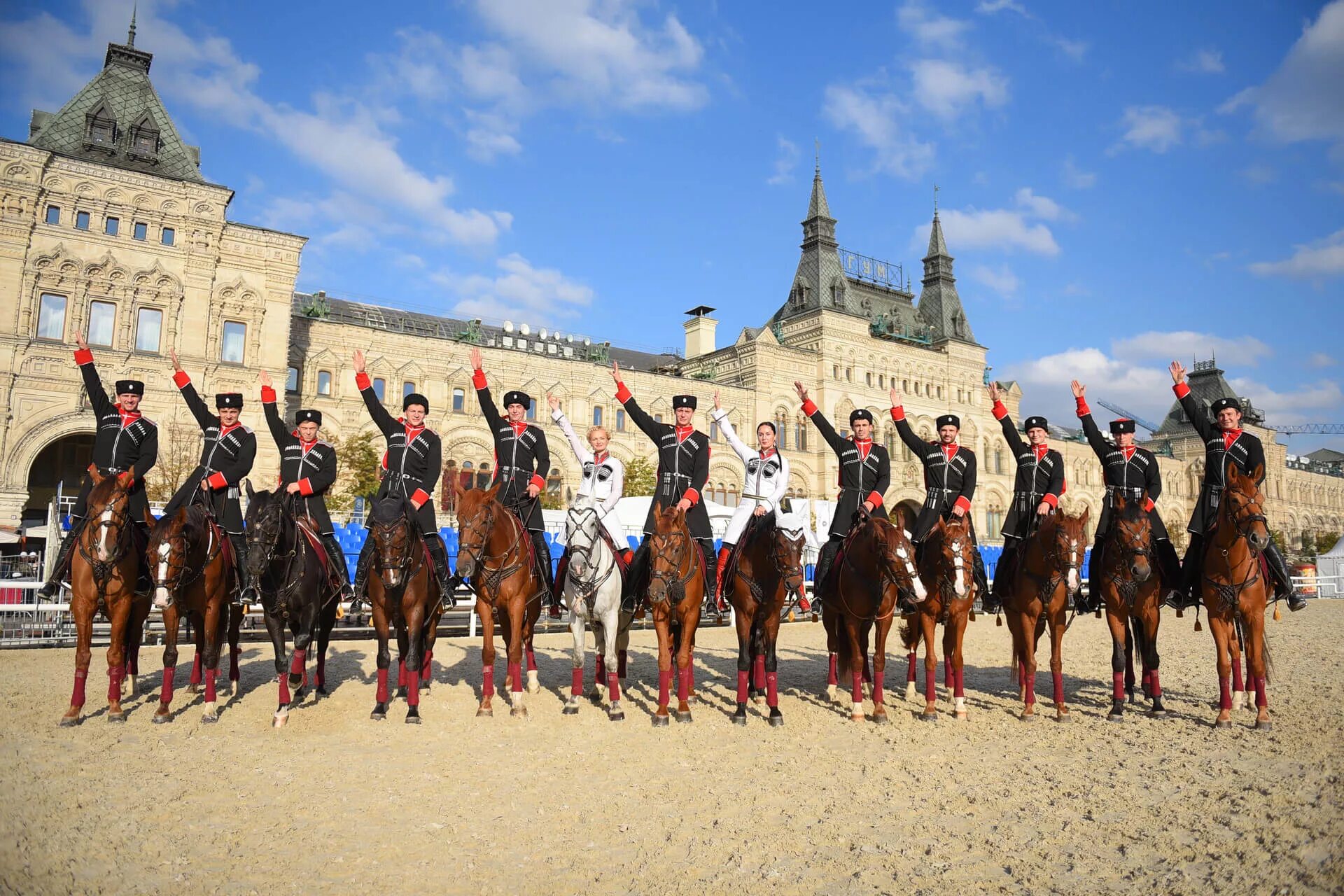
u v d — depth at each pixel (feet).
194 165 146.51
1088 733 39.29
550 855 24.43
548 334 216.33
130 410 43.96
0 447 122.42
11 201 126.11
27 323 126.00
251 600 40.83
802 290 246.68
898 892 21.63
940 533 42.22
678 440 45.42
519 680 42.98
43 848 24.38
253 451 45.03
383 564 38.52
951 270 282.56
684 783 31.48
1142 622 44.50
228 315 143.23
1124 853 24.16
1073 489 299.99
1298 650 71.41
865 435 45.42
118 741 37.06
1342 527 415.44
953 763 34.01
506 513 42.86
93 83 143.33
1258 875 22.20
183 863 23.62
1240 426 42.96
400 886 22.30
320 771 32.89
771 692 41.65
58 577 40.40
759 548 41.50
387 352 167.32
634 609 45.70
